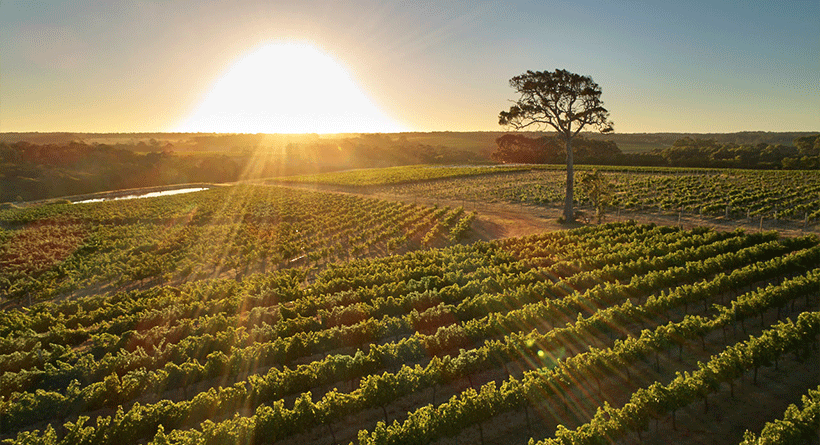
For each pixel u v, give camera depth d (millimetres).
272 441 12711
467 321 21141
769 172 87875
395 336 20547
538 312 19922
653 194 63656
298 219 58125
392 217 52719
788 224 40750
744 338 18000
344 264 33406
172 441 12211
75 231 54531
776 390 14422
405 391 14336
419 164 170625
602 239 33656
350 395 13727
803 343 15164
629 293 22078
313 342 18672
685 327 16344
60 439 14430
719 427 12883
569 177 45062
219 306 24188
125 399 15711
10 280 34000
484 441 13039
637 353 15555
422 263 31203
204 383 17188
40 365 18672
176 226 54250
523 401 13289
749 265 23234
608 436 11523
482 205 60812
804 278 20219
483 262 30141
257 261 38875
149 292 27984
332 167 162250
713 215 46188
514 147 149125
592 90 39938
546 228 44312
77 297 31406
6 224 61500
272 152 188500
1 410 14539
